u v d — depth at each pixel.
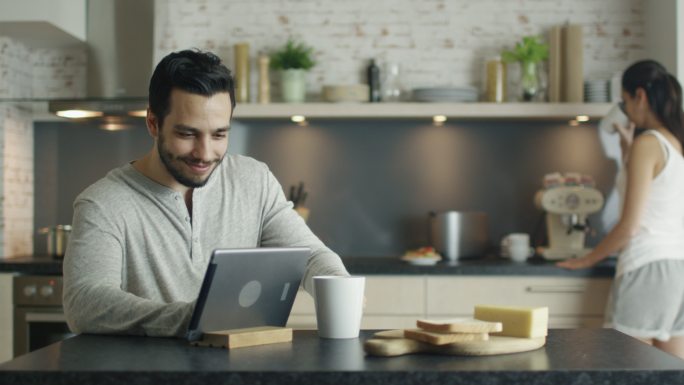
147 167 2.07
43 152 4.69
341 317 1.74
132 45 4.34
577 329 1.92
